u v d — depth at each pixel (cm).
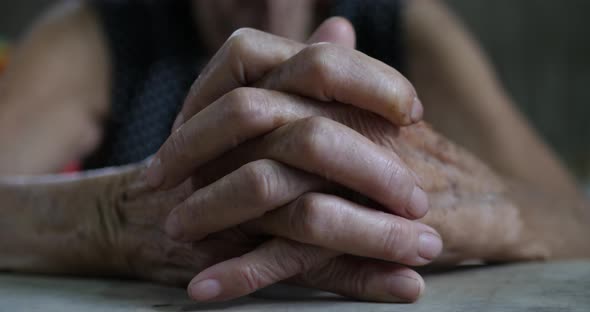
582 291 49
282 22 84
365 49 93
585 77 322
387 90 48
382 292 48
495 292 49
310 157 46
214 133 47
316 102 48
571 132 326
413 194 47
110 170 59
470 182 55
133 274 57
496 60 323
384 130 50
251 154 48
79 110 90
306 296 50
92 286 55
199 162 48
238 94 47
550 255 60
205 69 50
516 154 91
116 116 92
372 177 46
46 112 87
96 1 94
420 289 48
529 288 50
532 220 60
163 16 92
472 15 320
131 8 94
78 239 57
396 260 47
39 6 283
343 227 46
